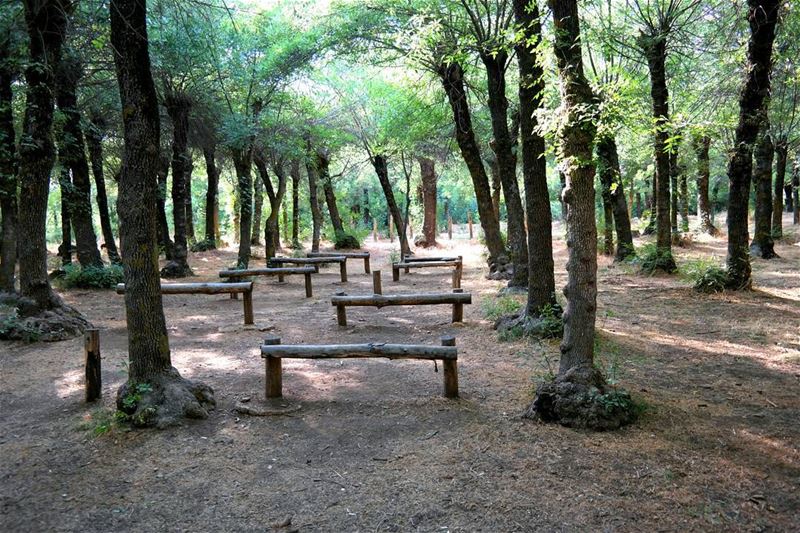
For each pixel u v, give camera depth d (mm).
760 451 4062
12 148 10117
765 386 5438
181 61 12539
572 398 4594
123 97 4809
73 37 9625
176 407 4836
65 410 5273
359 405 5262
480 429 4578
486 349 7199
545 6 7684
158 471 3998
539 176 7480
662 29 11258
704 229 22250
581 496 3521
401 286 13922
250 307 9281
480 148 19438
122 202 4883
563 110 4664
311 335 8492
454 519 3328
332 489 3721
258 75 15633
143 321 4941
